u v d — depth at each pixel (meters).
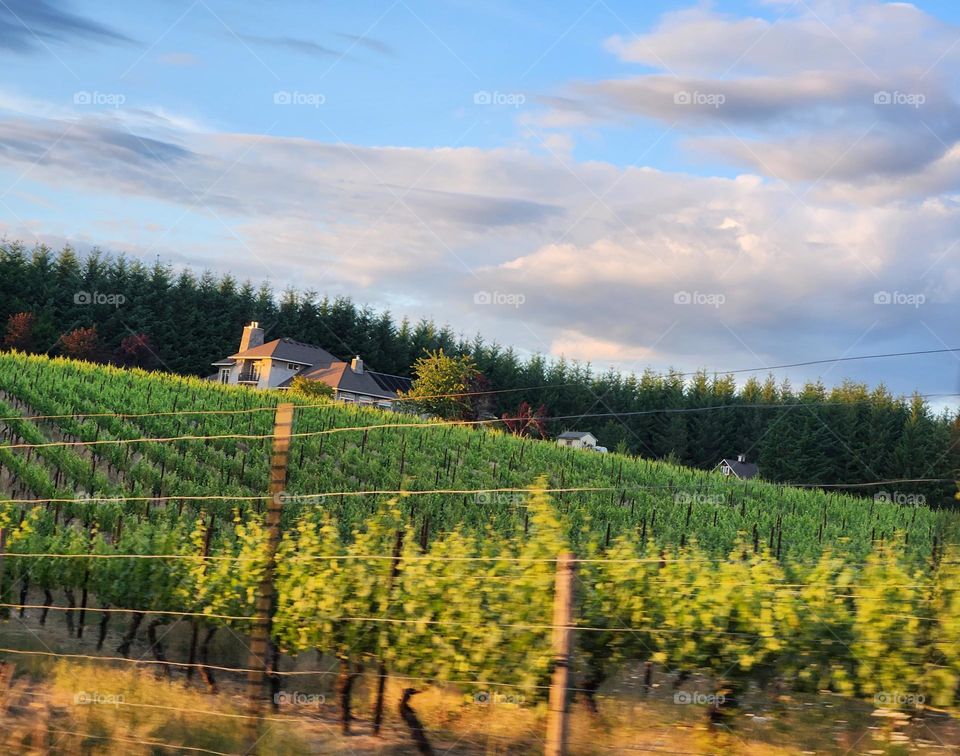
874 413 52.06
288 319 74.31
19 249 66.81
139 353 64.94
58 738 6.73
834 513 27.25
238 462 25.89
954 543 5.60
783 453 54.41
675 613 6.67
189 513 20.08
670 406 62.38
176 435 29.48
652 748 6.13
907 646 5.80
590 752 6.05
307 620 7.88
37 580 11.83
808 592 6.43
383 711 7.30
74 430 28.09
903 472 49.62
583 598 6.71
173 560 9.95
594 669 6.69
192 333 69.12
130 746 6.53
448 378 56.75
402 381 73.19
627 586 6.81
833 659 6.25
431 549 7.87
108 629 10.56
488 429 37.41
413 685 7.10
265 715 6.94
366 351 75.69
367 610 7.50
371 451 29.91
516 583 6.74
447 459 29.52
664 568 6.83
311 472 26.75
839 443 53.12
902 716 5.98
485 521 21.02
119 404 32.06
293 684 8.11
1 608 11.34
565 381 69.69
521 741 6.55
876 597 5.96
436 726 6.98
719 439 61.56
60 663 8.90
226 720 7.04
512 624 6.68
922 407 50.53
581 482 30.88
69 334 63.66
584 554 7.71
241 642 9.34
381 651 7.36
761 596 6.52
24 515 16.22
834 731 6.21
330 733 6.84
